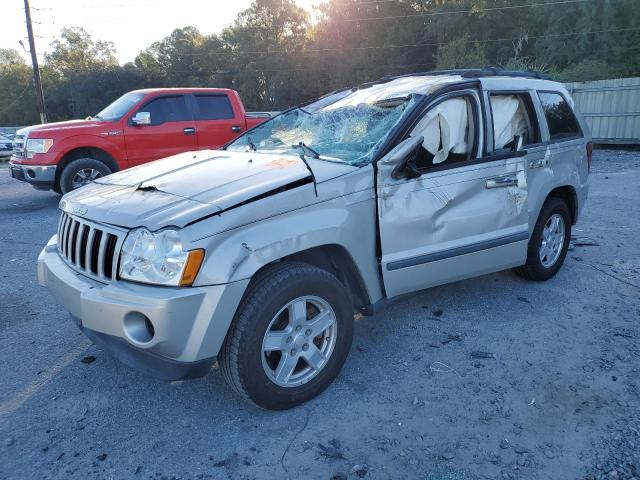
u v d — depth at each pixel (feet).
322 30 158.40
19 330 13.98
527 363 11.84
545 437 9.38
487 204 13.08
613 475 8.44
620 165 43.75
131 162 30.91
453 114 12.71
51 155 29.09
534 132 15.06
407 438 9.42
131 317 8.84
